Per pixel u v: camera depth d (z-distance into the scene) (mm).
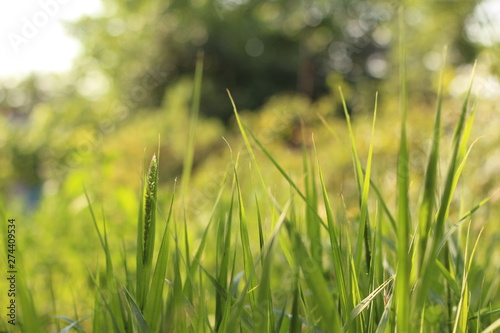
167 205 3295
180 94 8508
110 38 18797
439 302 1162
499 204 2268
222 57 22953
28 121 10023
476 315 1012
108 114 7066
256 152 4906
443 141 2449
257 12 23781
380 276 1011
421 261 707
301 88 23156
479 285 1250
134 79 17625
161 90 17109
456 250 1228
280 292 1444
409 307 725
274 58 23891
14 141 8219
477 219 1912
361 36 20969
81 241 2920
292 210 1100
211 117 20984
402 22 701
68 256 2643
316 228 1131
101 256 2414
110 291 1018
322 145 5043
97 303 1064
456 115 3227
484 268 1371
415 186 2357
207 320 913
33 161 8164
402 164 657
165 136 7633
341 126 5160
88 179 4207
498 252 1778
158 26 20859
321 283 667
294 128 5270
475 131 2949
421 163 3133
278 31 24312
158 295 888
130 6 19391
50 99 15070
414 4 9312
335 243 898
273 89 23250
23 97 15523
